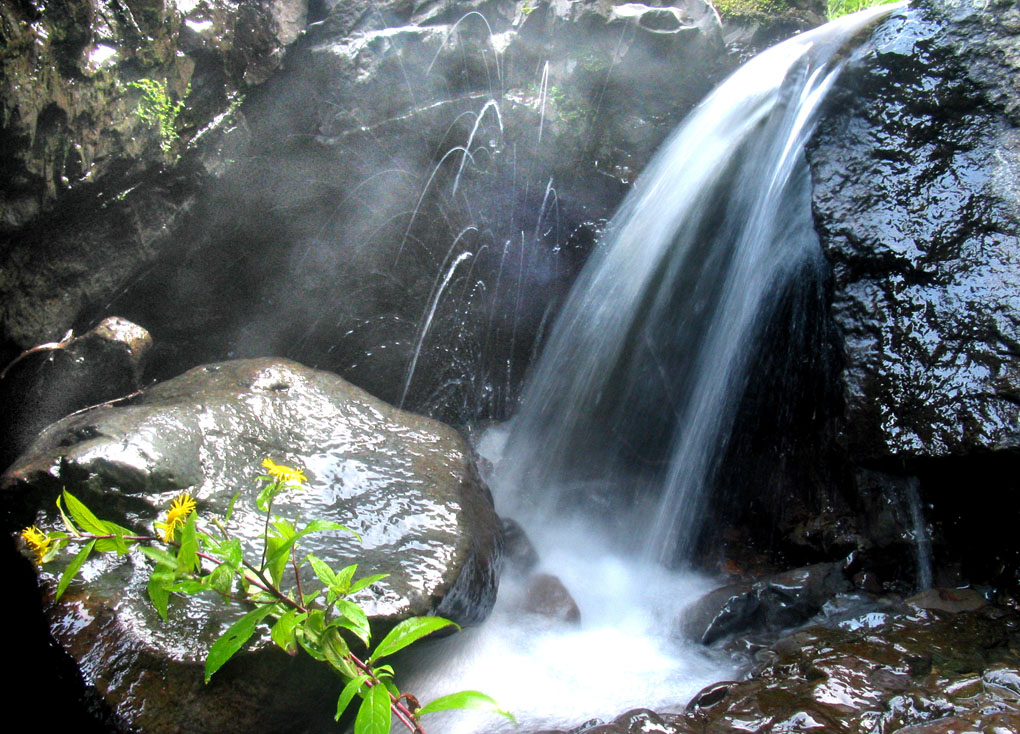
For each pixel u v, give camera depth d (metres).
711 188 4.48
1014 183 3.39
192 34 3.92
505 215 5.17
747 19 5.32
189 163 4.09
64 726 2.48
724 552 4.21
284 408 3.58
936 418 3.23
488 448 5.16
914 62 3.67
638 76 4.98
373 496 3.27
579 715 2.91
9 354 3.51
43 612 2.59
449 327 5.25
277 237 4.83
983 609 3.20
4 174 3.10
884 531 3.49
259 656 2.43
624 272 4.86
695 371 4.46
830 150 3.78
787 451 4.13
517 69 4.97
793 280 4.07
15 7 2.98
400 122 4.77
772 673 2.91
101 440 2.99
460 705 1.63
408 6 4.82
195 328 4.65
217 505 3.02
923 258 3.43
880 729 2.47
